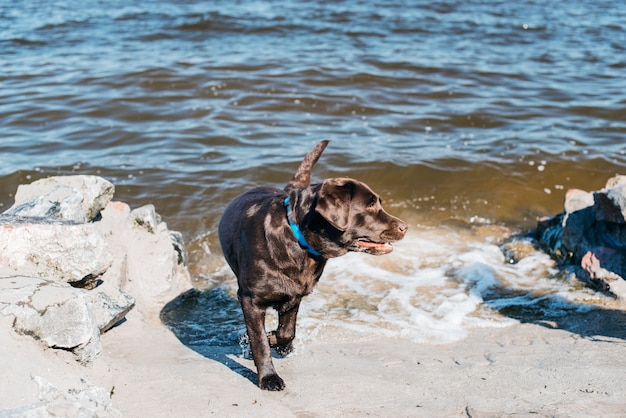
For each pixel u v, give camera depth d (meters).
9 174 9.70
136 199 9.24
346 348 5.75
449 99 13.47
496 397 4.34
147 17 19.17
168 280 6.79
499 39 18.59
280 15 19.84
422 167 10.24
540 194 9.83
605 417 3.87
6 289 4.44
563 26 20.36
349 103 12.93
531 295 7.19
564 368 4.84
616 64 16.41
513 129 11.99
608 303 6.79
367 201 4.73
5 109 12.11
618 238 7.38
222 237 5.48
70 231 5.26
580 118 12.63
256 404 4.33
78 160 10.28
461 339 6.08
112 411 3.97
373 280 7.57
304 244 4.74
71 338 4.37
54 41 16.72
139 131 11.41
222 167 10.16
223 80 13.71
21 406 3.52
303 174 6.09
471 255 8.22
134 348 5.40
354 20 19.69
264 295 4.85
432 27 19.44
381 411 4.19
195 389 4.52
